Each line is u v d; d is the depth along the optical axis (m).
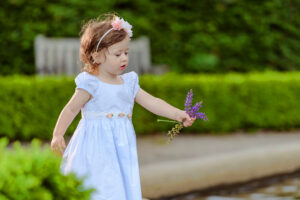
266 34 13.01
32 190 2.07
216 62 12.31
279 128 9.46
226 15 12.67
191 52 12.34
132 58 11.25
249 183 6.34
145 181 5.50
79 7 11.38
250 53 12.91
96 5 11.52
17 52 11.02
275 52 13.25
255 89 9.27
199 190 5.91
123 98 3.78
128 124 3.82
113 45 3.63
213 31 12.58
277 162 6.66
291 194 5.78
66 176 2.21
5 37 10.95
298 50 13.36
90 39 3.65
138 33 11.94
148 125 8.88
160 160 6.52
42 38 10.55
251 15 12.87
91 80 3.68
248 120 9.26
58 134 3.64
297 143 7.16
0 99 8.14
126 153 3.71
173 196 5.68
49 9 11.17
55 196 2.16
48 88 8.25
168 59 12.17
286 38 13.29
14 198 2.04
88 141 3.68
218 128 9.09
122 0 11.75
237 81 9.19
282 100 9.38
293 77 9.62
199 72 12.35
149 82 8.91
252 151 6.62
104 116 3.71
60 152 3.61
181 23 12.35
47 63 10.55
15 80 8.31
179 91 9.02
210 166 6.08
